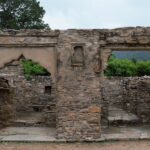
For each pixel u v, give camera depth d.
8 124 20.31
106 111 21.30
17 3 46.81
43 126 20.53
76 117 16.88
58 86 17.02
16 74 26.08
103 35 17.06
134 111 23.55
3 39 17.33
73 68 17.00
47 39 17.19
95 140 16.61
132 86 23.92
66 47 17.00
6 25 45.94
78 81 16.97
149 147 15.23
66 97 16.95
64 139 16.75
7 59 17.42
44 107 23.61
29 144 16.06
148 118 21.48
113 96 27.30
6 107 20.17
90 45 16.97
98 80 16.95
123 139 16.83
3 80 20.27
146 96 21.83
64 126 16.88
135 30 17.09
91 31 17.00
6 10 46.72
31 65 31.16
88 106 16.91
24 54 17.39
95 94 16.92
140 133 18.17
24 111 25.61
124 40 17.05
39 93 25.97
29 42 17.23
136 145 15.68
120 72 34.00
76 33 17.00
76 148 15.30
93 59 16.97
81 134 16.80
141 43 17.09
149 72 34.50
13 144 16.02
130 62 35.69
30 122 20.73
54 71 17.23
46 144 16.14
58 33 17.05
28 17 46.97
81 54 17.00
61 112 16.94
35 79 26.09
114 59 35.78
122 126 20.67
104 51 17.22
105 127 20.14
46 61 17.30
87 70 16.97
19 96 25.67
